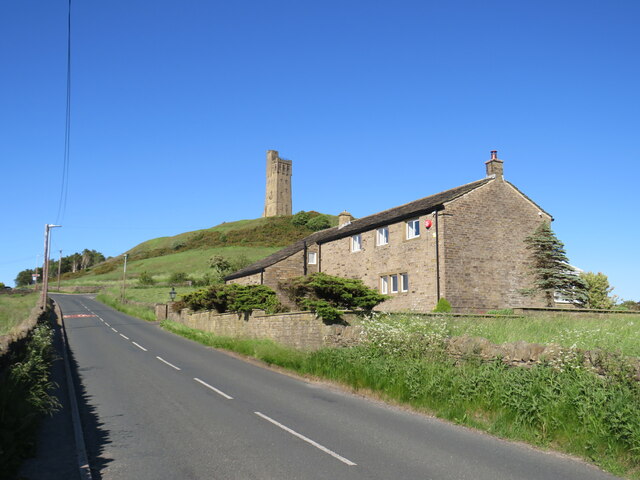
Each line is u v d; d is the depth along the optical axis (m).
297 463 7.24
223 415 10.33
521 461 7.39
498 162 28.31
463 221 26.39
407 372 11.87
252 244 110.31
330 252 35.84
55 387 13.27
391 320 15.91
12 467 6.62
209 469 6.99
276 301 27.05
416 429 9.23
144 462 7.31
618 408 7.77
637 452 7.16
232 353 21.81
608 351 9.24
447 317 17.14
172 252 123.19
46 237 41.22
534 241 27.84
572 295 26.33
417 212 27.20
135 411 10.73
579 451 7.73
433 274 26.03
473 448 8.03
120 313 52.22
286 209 155.00
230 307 27.70
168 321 39.81
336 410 10.81
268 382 14.52
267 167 158.62
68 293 90.44
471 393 10.31
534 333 14.42
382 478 6.64
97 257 163.38
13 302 53.38
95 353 21.78
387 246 29.75
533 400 8.84
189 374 16.02
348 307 19.45
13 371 10.08
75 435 8.48
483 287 26.41
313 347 18.27
